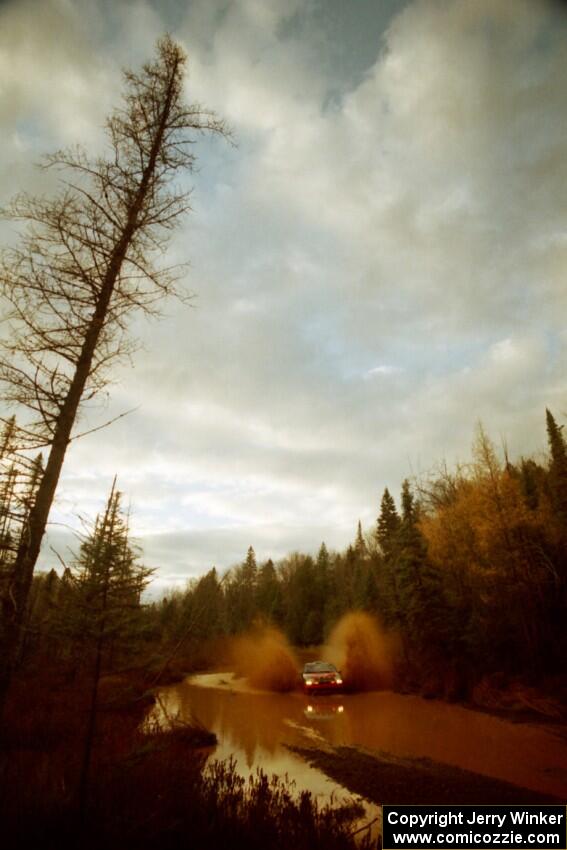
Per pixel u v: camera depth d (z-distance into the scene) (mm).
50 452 5688
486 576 22203
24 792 5605
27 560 5098
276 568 91938
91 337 6250
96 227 6363
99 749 8305
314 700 21875
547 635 19766
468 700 18953
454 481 31203
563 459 25656
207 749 11969
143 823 5375
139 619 5574
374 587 45875
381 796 8406
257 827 6102
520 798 7934
